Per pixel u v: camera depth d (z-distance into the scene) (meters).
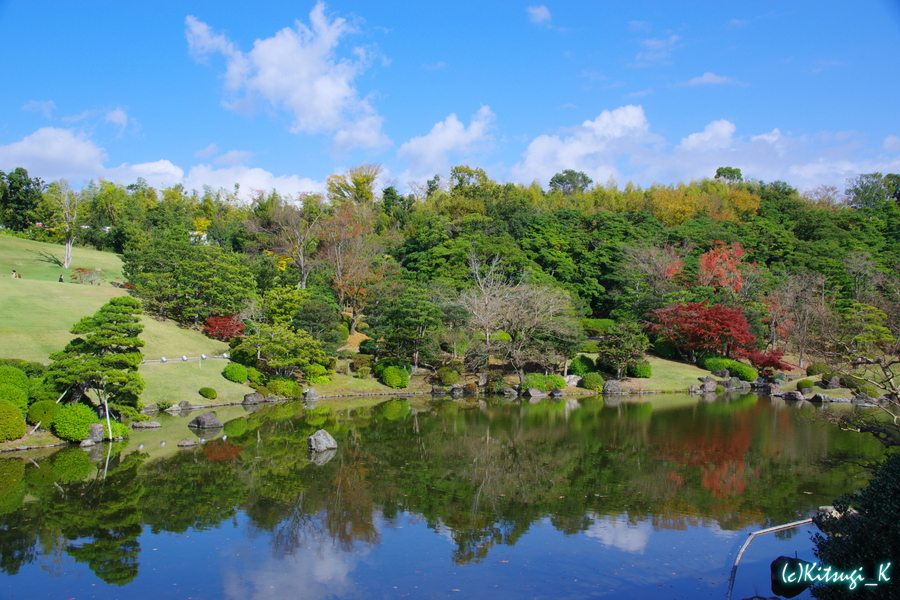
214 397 33.50
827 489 18.41
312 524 15.20
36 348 32.06
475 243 58.59
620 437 26.56
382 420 30.61
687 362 49.66
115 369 24.00
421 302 42.00
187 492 17.67
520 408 35.25
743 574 12.31
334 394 38.75
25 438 22.91
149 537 14.23
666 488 18.55
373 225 72.12
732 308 48.28
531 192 88.88
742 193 89.12
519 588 11.64
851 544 8.86
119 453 22.23
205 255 46.28
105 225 75.75
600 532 14.73
